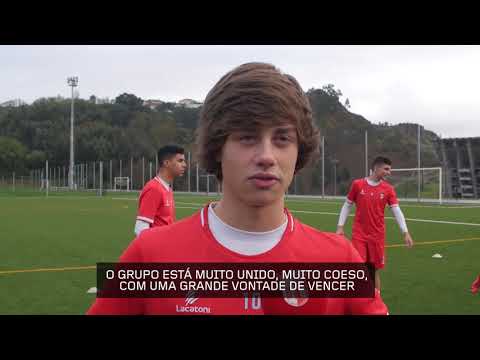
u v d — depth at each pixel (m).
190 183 50.66
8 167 76.94
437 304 5.84
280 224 1.34
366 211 6.22
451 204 28.19
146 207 4.80
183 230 1.37
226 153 1.24
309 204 28.72
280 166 1.22
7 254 10.17
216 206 1.41
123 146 79.19
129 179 60.19
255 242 1.32
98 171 66.25
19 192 57.09
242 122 1.19
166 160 4.92
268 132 1.21
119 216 21.02
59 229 15.41
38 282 7.30
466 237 12.84
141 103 93.12
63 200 37.47
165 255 1.34
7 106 95.94
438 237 12.86
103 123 84.69
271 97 1.18
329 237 1.44
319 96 70.06
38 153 78.94
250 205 1.26
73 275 7.87
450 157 35.41
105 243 11.98
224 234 1.33
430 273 7.90
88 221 18.47
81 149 78.31
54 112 89.38
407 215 20.20
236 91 1.20
